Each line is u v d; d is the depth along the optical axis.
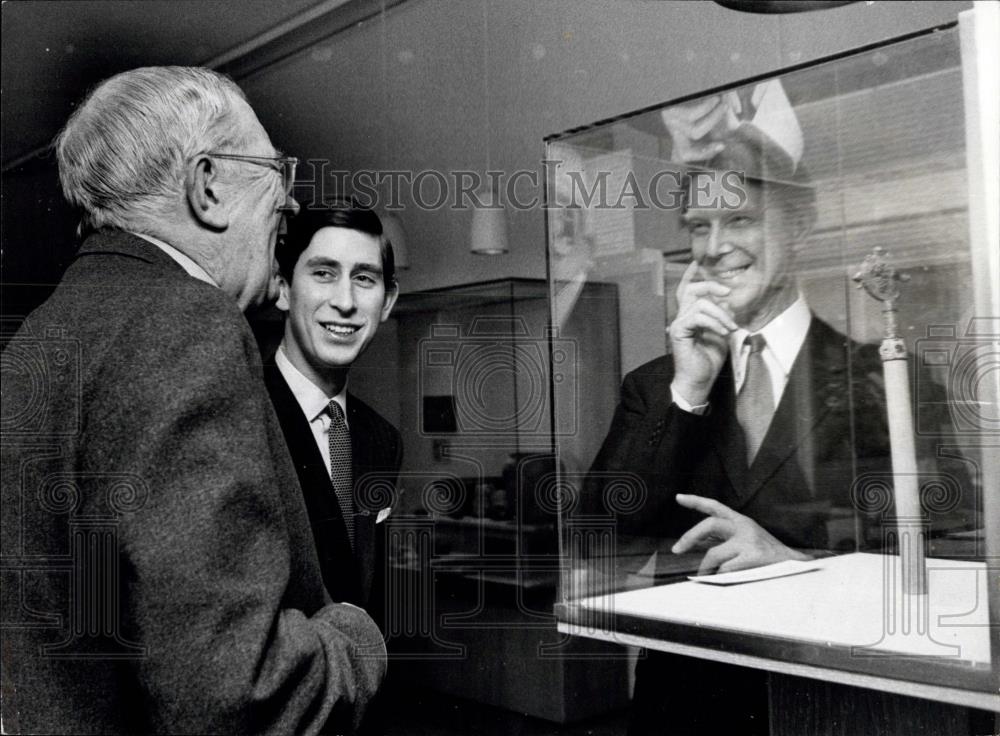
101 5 0.81
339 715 0.76
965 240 0.85
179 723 0.63
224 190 0.83
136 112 0.81
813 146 0.89
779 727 0.87
